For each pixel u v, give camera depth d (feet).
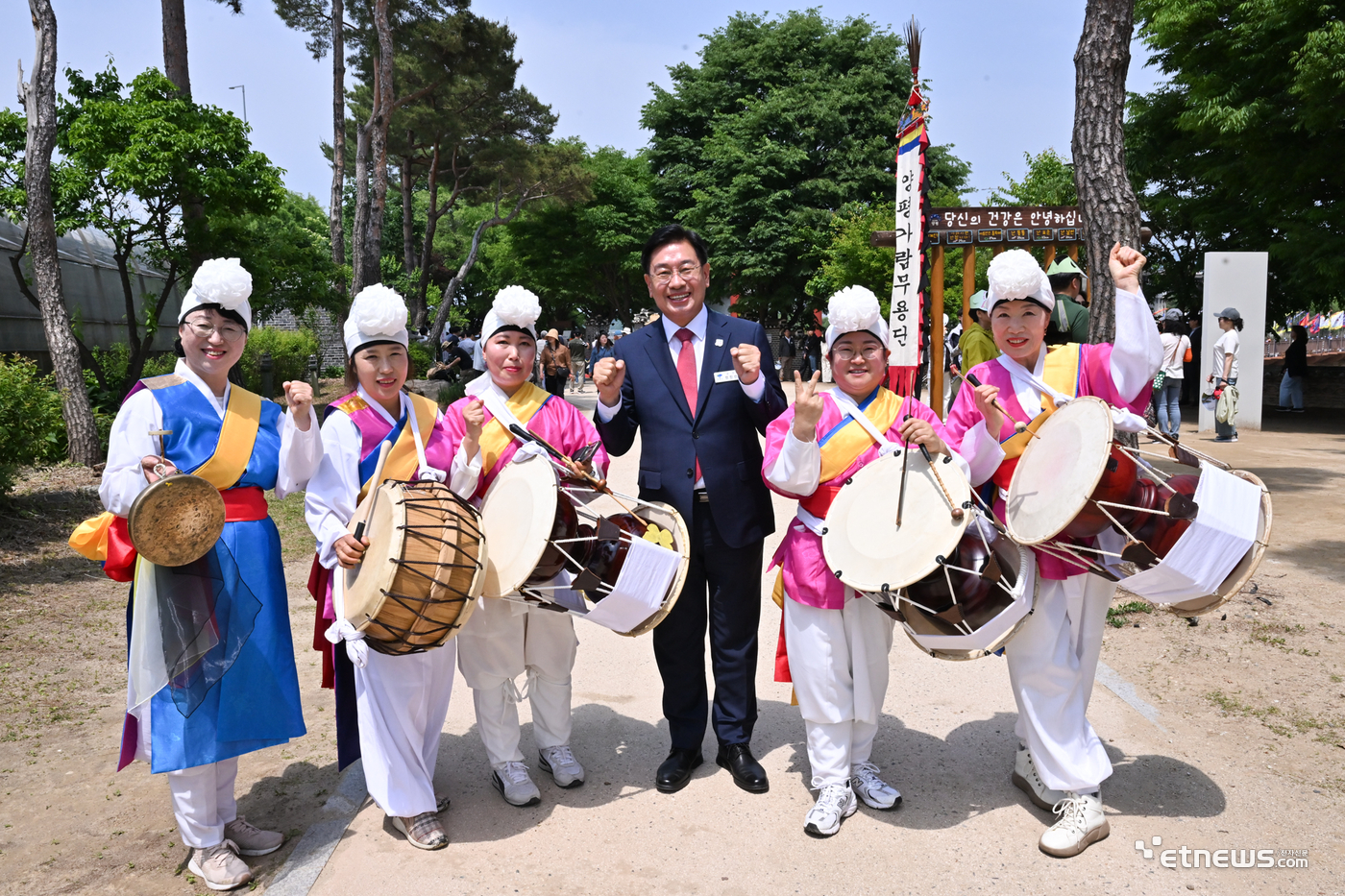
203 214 46.42
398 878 11.17
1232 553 10.44
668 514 12.76
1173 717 15.05
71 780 13.83
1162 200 67.87
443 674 12.57
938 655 11.71
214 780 11.24
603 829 12.24
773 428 12.34
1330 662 17.15
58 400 32.04
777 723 15.64
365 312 11.87
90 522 10.98
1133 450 11.40
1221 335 51.75
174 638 10.55
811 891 10.72
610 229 144.56
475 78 100.42
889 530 11.41
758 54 132.98
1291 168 56.85
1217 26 55.67
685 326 13.70
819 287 105.40
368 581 10.94
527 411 13.32
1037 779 12.48
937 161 121.60
